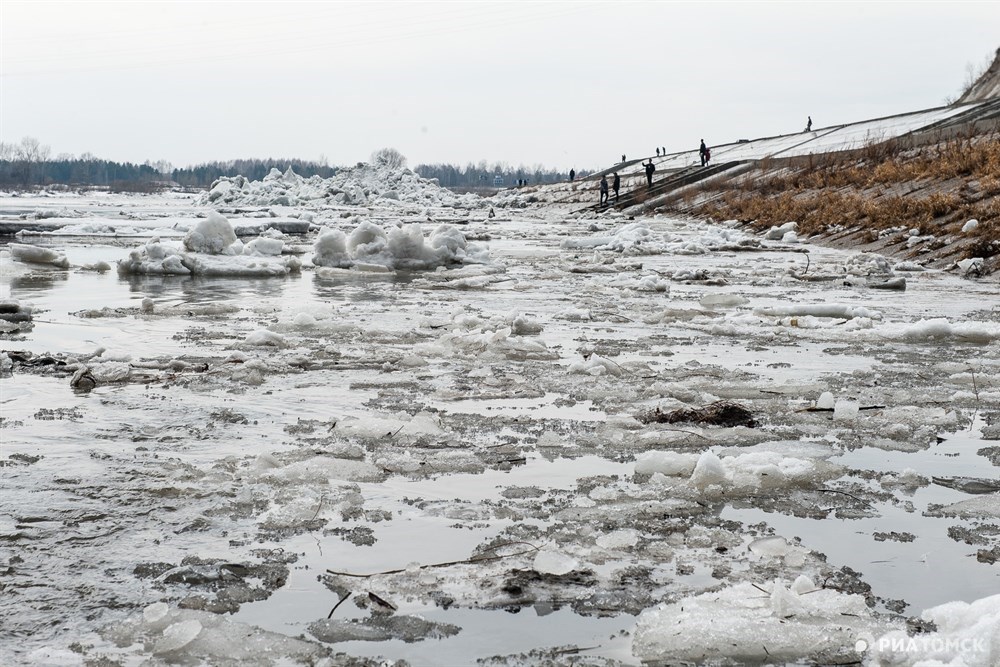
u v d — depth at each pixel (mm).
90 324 12023
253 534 4840
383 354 10016
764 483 5707
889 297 16516
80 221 40969
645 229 31516
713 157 70062
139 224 39812
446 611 4035
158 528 4898
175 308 13594
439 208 74000
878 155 40219
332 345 10625
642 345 10922
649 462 5973
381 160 102625
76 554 4543
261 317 12883
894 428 6949
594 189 72938
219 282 18125
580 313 13672
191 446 6398
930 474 6004
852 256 24047
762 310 13680
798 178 42781
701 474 5656
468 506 5293
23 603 4016
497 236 36844
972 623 3750
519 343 10477
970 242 22047
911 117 55000
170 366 9109
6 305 12617
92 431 6746
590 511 5227
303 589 4219
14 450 6258
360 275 20125
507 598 4152
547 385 8539
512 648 3719
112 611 3967
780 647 3684
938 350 10734
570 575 4391
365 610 4035
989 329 11484
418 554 4613
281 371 9039
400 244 21219
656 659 3625
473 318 12031
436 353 10156
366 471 5828
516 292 16844
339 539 4793
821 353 10484
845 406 7508
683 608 3982
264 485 5598
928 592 4242
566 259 24906
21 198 98438
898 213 27031
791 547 4695
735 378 8953
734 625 3828
